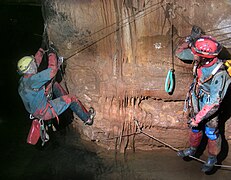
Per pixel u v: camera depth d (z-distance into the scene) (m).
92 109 4.64
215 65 3.46
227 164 4.44
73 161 4.74
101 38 4.23
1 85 6.58
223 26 3.88
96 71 4.46
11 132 5.41
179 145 4.67
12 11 8.71
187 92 4.22
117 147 4.78
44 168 4.67
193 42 3.55
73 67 4.62
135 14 3.96
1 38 8.02
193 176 4.36
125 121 4.55
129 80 4.30
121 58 4.23
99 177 4.47
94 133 4.79
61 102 4.34
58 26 4.46
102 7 4.05
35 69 4.14
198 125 3.94
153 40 4.06
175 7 3.84
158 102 4.46
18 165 4.75
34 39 8.00
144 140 4.70
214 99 3.46
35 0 8.63
